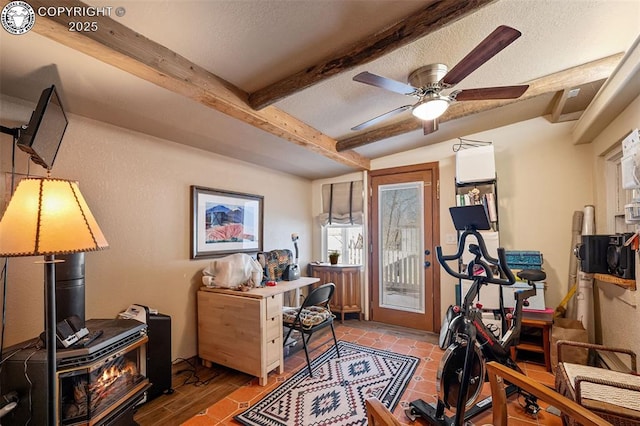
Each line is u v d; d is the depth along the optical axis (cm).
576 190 302
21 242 112
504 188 334
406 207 396
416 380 244
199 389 231
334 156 346
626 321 214
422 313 376
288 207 430
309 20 150
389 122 304
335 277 413
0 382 143
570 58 200
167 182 273
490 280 189
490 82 231
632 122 200
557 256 308
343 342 329
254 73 192
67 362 143
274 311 253
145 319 216
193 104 211
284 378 248
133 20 139
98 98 192
